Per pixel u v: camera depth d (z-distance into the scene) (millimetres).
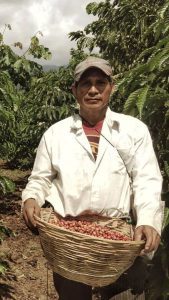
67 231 1673
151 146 1958
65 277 1819
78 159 1928
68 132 1961
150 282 2389
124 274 2064
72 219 1969
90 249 1665
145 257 1918
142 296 2105
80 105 1966
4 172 8555
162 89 2305
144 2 4344
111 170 1913
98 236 1796
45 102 6473
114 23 4824
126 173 1940
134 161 1923
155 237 1776
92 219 1956
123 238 1813
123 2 4582
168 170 2230
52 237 1725
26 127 6891
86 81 1903
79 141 1937
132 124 1948
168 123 2381
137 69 2357
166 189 2436
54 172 2016
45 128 6715
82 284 1975
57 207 1977
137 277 2062
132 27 4531
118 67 4754
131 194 1968
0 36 6508
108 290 2145
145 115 2355
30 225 1910
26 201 1955
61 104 6633
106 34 5098
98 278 1731
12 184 4129
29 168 8797
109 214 1938
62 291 2002
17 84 7254
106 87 1929
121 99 3232
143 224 1793
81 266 1712
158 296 2422
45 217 1954
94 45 5598
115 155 1917
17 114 6387
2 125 5133
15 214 5902
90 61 1901
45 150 2008
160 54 2240
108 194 1916
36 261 4418
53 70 7660
